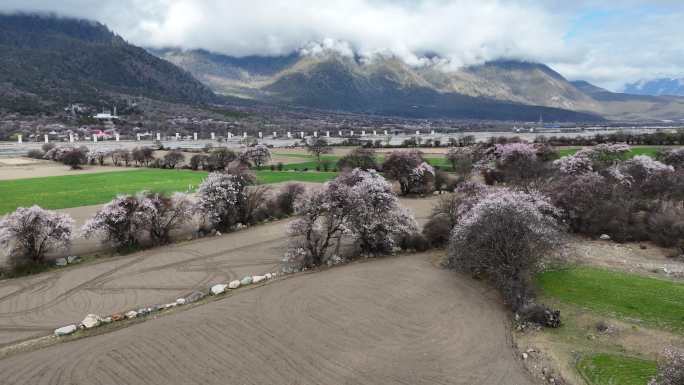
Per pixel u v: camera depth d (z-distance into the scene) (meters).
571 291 34.06
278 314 30.55
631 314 29.98
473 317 30.38
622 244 47.75
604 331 27.94
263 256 44.53
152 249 46.88
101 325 30.09
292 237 48.94
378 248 45.34
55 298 34.56
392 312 30.84
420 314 30.58
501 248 34.94
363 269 39.72
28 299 34.44
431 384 22.81
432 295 33.75
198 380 23.09
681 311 30.02
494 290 34.97
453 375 23.64
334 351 25.83
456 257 37.53
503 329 28.86
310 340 27.05
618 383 22.64
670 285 34.69
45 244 43.69
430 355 25.56
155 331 28.38
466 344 26.84
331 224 42.94
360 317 30.08
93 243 48.66
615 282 35.53
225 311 31.22
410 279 36.91
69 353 26.16
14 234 40.41
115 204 46.69
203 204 52.22
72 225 45.16
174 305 33.00
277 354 25.48
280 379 23.14
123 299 34.41
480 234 35.53
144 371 23.98
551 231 36.56
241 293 34.88
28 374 24.00
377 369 24.05
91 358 25.42
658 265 40.31
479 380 23.27
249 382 22.91
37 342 27.81
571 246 40.81
